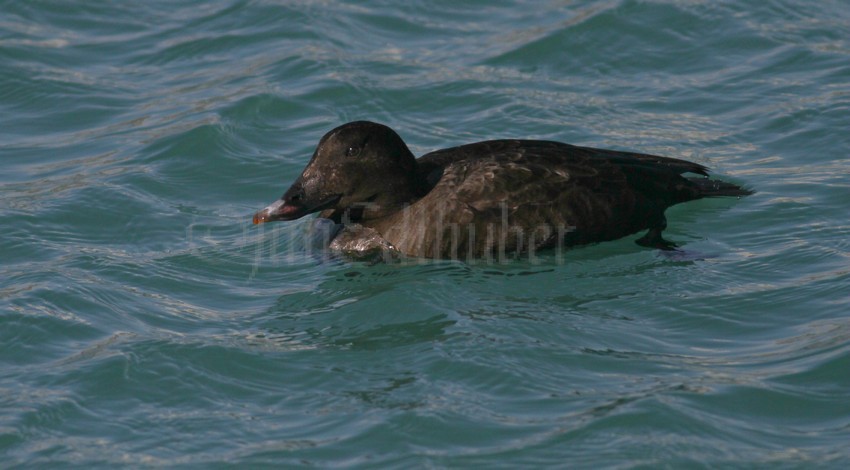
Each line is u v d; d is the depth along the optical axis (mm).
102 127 19344
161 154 18297
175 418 11812
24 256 15461
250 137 18859
